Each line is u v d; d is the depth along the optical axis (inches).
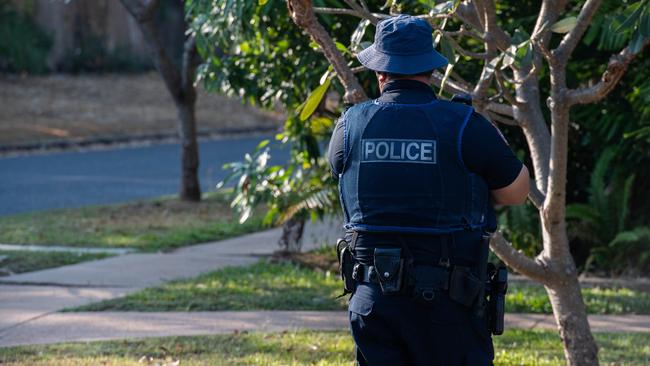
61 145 1393.9
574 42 275.4
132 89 1879.9
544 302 454.9
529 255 551.8
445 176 199.6
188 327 415.5
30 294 486.3
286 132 557.3
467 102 208.4
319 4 416.8
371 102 209.5
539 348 377.7
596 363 305.1
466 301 199.8
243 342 385.7
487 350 206.7
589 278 536.7
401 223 199.8
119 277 530.3
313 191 534.0
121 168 1168.2
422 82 208.4
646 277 534.3
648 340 387.2
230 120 1781.5
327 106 584.1
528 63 272.4
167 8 1982.0
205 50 472.4
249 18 421.4
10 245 638.5
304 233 679.1
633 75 535.2
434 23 299.0
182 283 509.0
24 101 1640.0
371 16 279.1
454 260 199.6
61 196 916.6
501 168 202.1
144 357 357.4
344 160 208.4
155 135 1541.6
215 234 687.1
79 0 1939.0
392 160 200.7
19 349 374.0
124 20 2028.8
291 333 402.3
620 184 551.8
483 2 281.0
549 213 290.5
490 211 209.3
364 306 202.4
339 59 263.9
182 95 848.3
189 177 857.5
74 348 375.2
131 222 740.0
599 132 548.4
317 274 539.5
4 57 1798.7
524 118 306.5
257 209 808.9
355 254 205.9
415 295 197.8
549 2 297.1
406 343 199.9
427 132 200.7
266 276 528.7
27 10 1852.9
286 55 534.3
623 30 260.8
